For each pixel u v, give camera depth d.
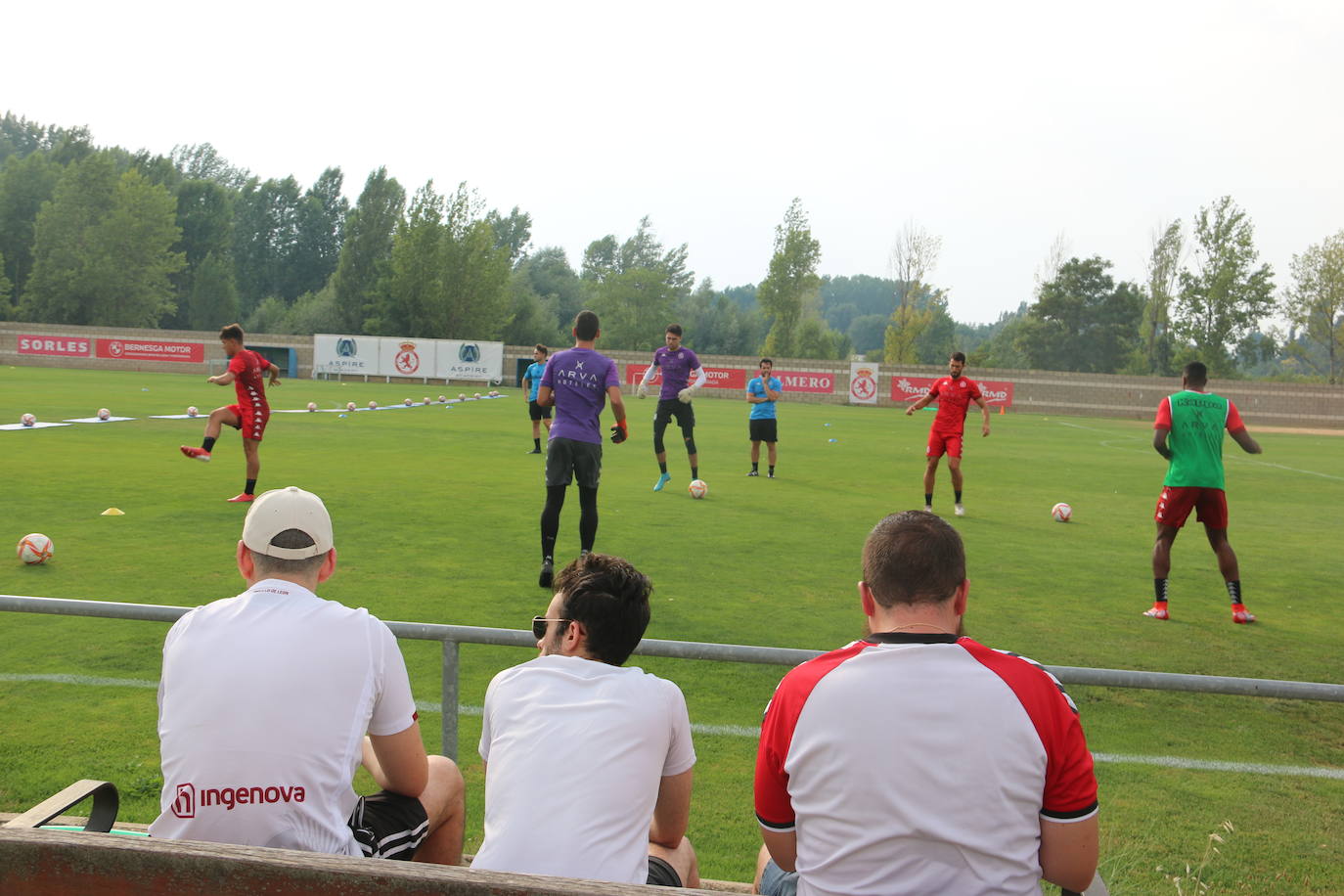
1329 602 8.08
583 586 2.57
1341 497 15.43
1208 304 66.25
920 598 2.12
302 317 73.75
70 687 5.03
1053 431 30.52
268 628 2.42
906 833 1.92
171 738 2.36
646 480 14.20
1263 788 4.34
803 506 12.26
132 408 22.97
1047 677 2.03
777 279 70.81
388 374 46.12
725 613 6.93
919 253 68.56
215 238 85.62
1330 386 42.75
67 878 1.68
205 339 45.75
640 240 115.50
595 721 2.40
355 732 2.42
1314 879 3.55
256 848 1.67
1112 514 12.74
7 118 132.00
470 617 6.48
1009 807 1.93
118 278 69.81
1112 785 4.34
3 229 76.56
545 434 20.84
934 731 1.93
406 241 65.19
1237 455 24.19
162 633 5.93
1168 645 6.59
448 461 15.52
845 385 44.84
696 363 13.05
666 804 2.60
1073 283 80.06
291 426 20.62
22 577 7.07
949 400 11.96
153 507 10.17
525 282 98.44
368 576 7.55
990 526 11.34
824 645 6.24
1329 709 5.45
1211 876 3.55
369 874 1.62
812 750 2.00
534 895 1.59
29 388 28.64
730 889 2.98
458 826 3.03
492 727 2.52
